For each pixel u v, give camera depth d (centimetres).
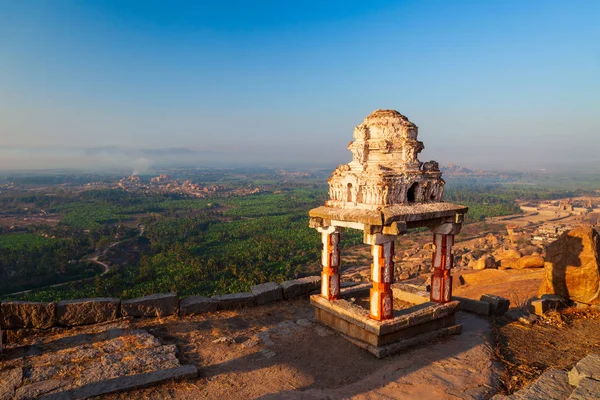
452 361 1171
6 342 1266
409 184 1298
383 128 1334
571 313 1638
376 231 1217
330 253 1455
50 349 1195
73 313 1374
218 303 1599
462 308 1681
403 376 1080
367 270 9562
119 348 1185
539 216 19188
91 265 10975
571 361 1214
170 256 11212
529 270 3406
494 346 1307
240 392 992
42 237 14712
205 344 1274
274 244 12394
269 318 1541
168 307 1505
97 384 962
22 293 8569
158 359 1109
